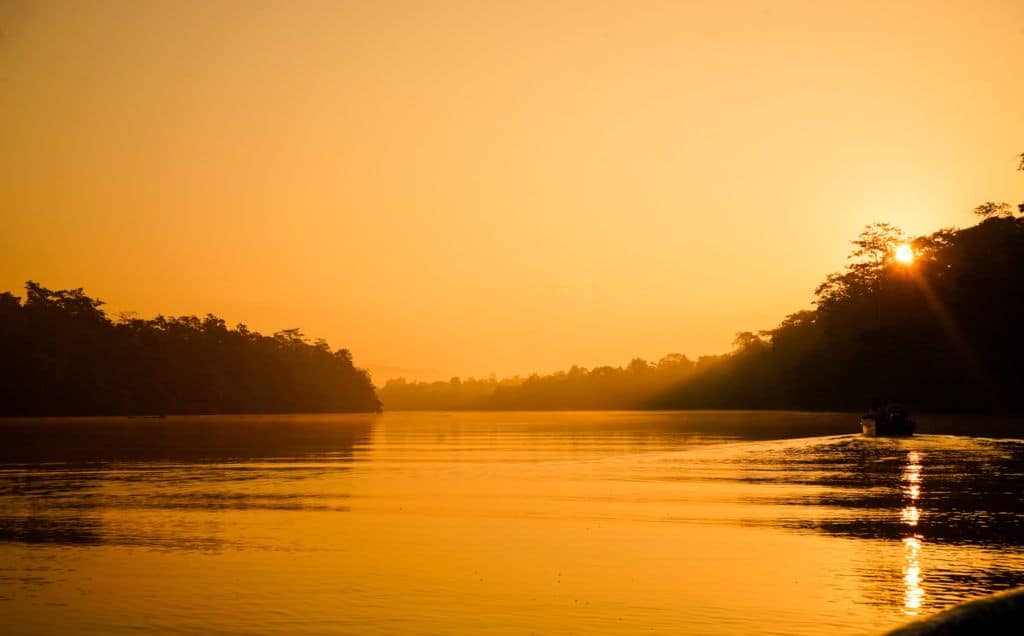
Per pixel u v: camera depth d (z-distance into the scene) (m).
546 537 25.47
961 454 54.12
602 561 21.97
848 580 19.52
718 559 21.98
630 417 192.25
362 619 17.03
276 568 21.53
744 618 16.80
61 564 22.17
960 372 111.00
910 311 118.94
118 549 24.19
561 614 17.22
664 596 18.45
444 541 24.98
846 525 26.75
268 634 16.19
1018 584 19.00
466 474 46.38
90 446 78.25
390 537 25.73
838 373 140.62
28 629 16.66
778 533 25.53
